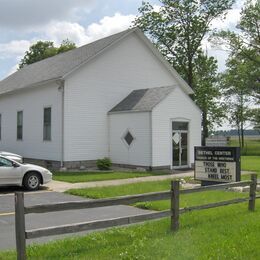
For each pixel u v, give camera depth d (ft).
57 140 81.56
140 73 91.30
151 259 22.06
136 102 81.51
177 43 141.90
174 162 79.41
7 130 104.68
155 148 76.13
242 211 35.55
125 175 68.23
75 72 81.00
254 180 36.09
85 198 47.09
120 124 81.97
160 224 30.48
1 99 108.17
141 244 24.64
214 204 32.19
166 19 138.82
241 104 180.96
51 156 83.97
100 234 27.68
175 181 28.48
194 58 142.82
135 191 49.16
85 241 25.84
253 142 237.04
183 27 139.74
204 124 150.82
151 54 93.56
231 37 162.61
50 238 27.94
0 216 36.86
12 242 27.63
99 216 36.40
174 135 79.61
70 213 37.73
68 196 48.73
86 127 82.17
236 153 51.21
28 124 93.76
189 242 25.25
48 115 85.56
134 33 89.97
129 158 79.92
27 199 46.62
